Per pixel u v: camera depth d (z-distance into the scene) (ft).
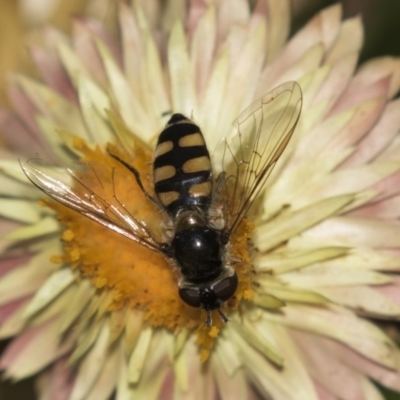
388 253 0.37
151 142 0.37
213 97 0.37
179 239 0.36
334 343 0.37
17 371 0.37
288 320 0.37
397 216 0.37
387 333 0.37
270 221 0.37
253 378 0.37
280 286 0.37
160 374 0.37
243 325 0.37
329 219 0.37
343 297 0.37
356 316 0.37
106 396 0.37
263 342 0.37
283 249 0.37
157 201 0.36
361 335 0.37
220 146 0.37
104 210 0.36
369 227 0.37
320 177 0.37
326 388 0.37
